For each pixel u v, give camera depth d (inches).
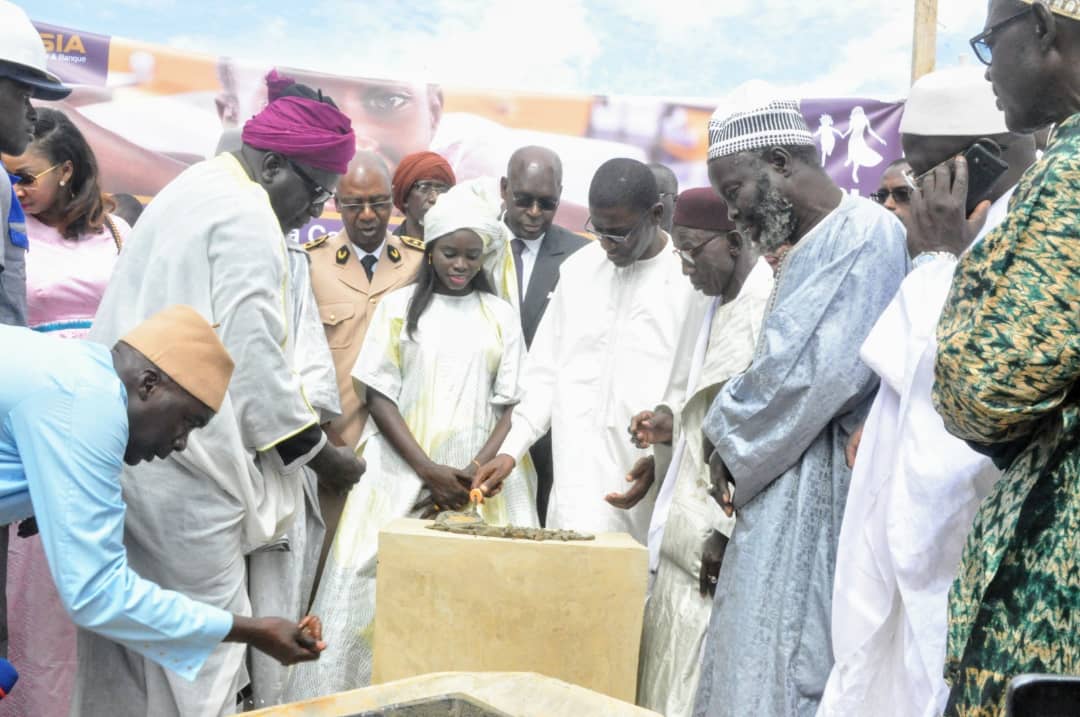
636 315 151.8
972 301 69.1
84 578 82.1
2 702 134.8
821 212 111.7
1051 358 65.2
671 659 128.4
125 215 218.2
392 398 154.5
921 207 99.0
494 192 201.8
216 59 234.1
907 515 89.4
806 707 103.3
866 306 105.0
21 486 84.5
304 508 142.3
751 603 106.4
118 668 115.6
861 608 94.3
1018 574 68.2
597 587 122.9
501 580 123.0
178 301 116.1
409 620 124.0
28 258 148.2
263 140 123.8
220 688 116.5
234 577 119.3
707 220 130.7
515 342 161.2
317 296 168.1
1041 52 72.2
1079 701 47.2
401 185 191.8
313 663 141.7
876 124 245.0
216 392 91.6
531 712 80.7
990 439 70.6
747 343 126.3
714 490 117.5
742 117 111.7
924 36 249.4
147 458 92.3
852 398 104.3
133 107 231.1
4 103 110.8
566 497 150.3
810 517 106.0
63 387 82.7
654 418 140.9
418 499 152.6
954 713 70.6
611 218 146.6
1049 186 65.7
